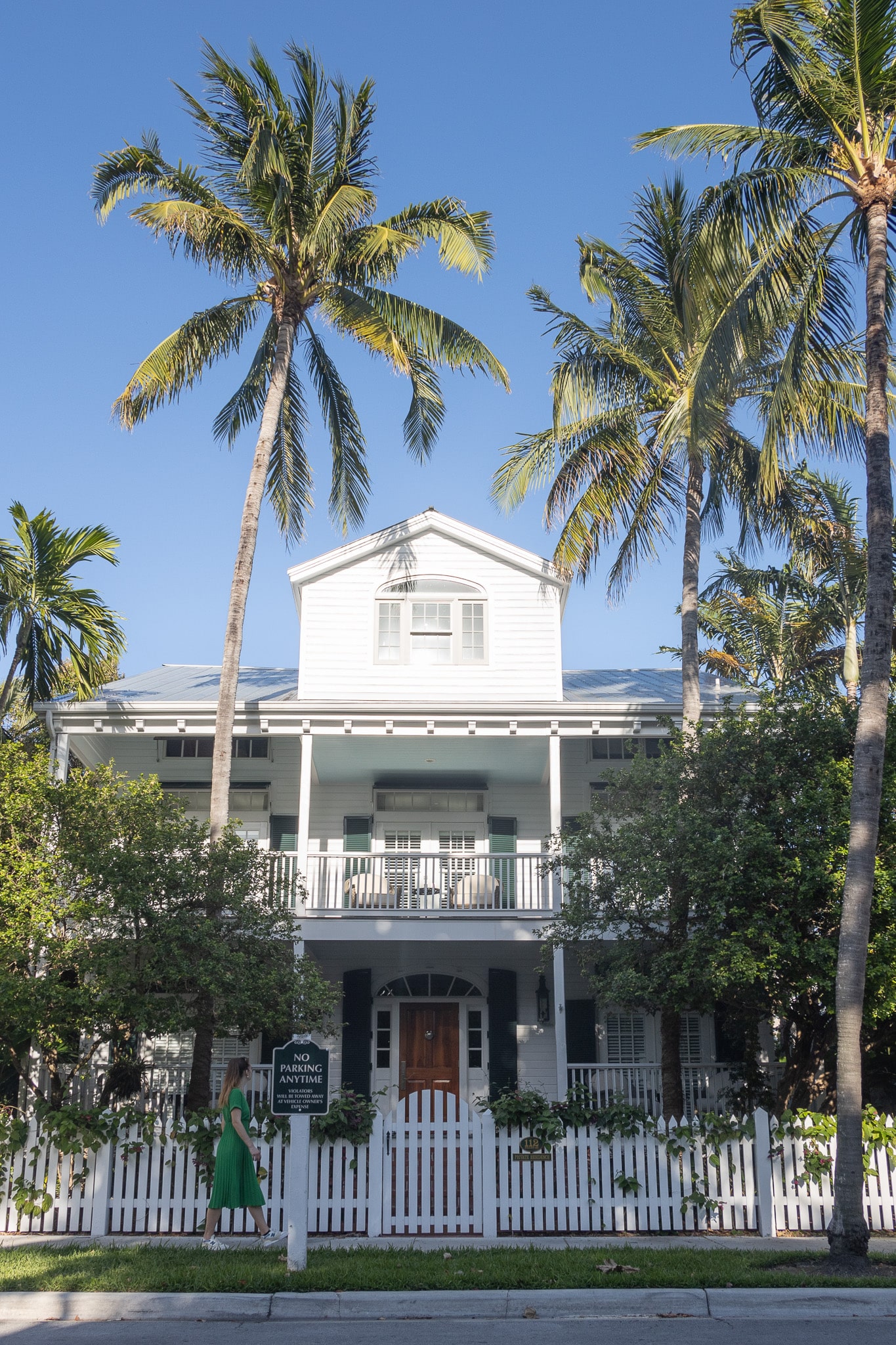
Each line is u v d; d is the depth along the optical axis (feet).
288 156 59.93
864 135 42.27
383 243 58.65
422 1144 36.88
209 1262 30.86
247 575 57.26
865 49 41.27
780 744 45.85
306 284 61.62
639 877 45.09
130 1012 43.09
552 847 54.08
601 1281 28.89
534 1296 27.86
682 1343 24.82
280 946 47.32
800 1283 28.91
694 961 42.91
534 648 68.95
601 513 62.80
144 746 69.92
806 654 85.92
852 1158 32.30
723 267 47.14
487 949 64.49
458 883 63.31
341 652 68.69
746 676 94.38
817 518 68.33
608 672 80.74
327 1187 36.50
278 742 70.59
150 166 60.29
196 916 44.68
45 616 64.23
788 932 41.50
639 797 49.19
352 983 65.62
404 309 62.54
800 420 49.93
